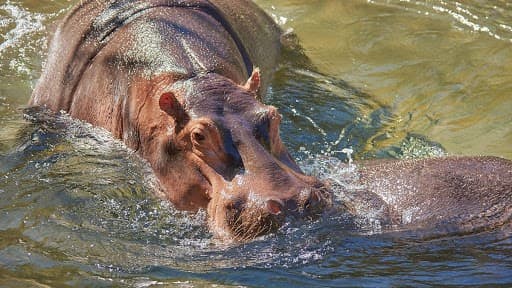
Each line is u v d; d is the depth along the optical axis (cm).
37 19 4331
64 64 3422
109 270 2483
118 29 3347
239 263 2430
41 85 3522
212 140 2634
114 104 3152
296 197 2452
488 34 4303
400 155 3347
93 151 3134
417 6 4578
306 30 4391
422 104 3762
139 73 3083
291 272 2386
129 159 3023
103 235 2677
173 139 2777
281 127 3516
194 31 3303
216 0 3847
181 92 2830
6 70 3850
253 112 2694
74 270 2494
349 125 3575
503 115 3659
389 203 2645
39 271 2497
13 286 2427
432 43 4241
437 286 2319
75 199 2881
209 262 2469
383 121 3622
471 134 3525
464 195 2661
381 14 4516
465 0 4622
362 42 4275
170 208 2789
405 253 2450
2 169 3075
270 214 2414
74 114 3331
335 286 2323
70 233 2689
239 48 3594
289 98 3784
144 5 3441
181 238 2631
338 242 2450
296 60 4134
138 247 2602
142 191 2886
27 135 3281
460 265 2412
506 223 2572
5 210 2830
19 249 2609
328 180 2755
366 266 2391
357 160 3155
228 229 2486
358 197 2642
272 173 2506
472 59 4094
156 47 3131
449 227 2552
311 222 2448
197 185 2689
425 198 2648
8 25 4262
